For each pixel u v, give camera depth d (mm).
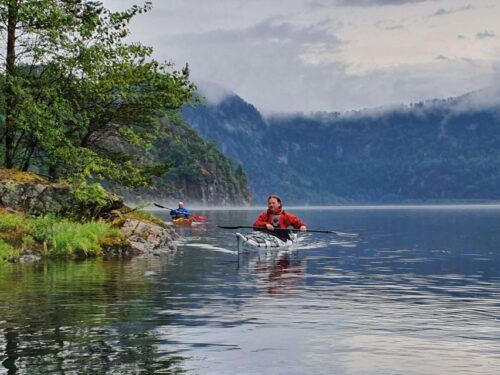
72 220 20875
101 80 23281
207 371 5238
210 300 9297
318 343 6312
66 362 5496
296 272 13758
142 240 20156
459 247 22062
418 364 5496
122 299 9398
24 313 8062
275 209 22281
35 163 25906
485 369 5344
